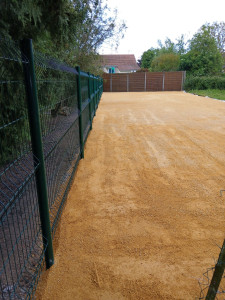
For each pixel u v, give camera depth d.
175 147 5.50
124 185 3.67
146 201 3.19
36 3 3.73
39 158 1.83
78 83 4.26
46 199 1.94
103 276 2.00
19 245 2.16
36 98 1.74
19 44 1.64
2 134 1.87
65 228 2.62
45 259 2.05
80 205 3.10
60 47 5.42
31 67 1.67
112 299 1.79
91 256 2.22
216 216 2.86
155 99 16.44
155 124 7.95
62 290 1.86
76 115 4.22
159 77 24.67
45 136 2.40
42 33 4.47
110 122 8.44
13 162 1.83
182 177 3.94
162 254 2.25
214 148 5.40
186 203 3.14
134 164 4.51
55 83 2.82
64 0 4.28
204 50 27.08
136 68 43.91
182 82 24.53
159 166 4.41
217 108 11.55
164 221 2.75
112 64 44.03
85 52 13.08
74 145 4.01
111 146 5.62
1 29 3.27
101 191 3.48
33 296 1.79
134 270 2.06
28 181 1.76
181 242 2.41
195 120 8.55
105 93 23.64
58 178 2.97
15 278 1.84
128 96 19.47
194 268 2.08
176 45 39.47
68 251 2.28
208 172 4.14
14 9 3.23
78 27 5.41
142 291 1.86
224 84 21.86
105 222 2.73
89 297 1.81
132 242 2.40
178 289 1.87
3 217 1.47
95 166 4.42
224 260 1.18
